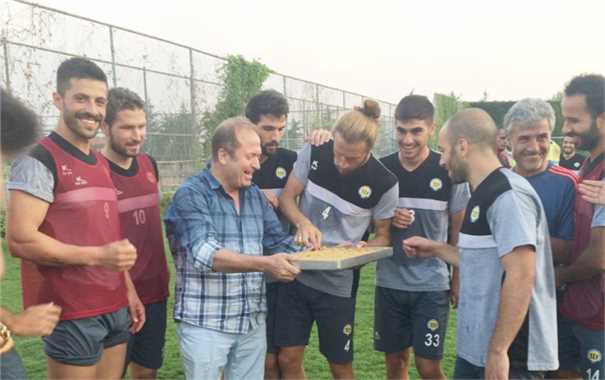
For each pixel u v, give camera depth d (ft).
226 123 9.07
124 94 10.14
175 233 9.04
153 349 10.72
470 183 8.13
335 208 10.87
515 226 7.24
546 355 7.68
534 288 7.62
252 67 53.72
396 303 11.51
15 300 19.10
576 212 9.12
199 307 8.75
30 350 15.15
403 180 11.36
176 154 45.11
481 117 7.97
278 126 11.77
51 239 7.71
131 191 10.34
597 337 8.88
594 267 8.43
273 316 11.17
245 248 9.11
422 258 11.08
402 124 10.92
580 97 8.61
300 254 9.23
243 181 8.98
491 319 7.64
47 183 7.79
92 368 8.47
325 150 10.85
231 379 9.43
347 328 10.85
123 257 7.70
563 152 18.97
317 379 13.28
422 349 11.14
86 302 8.22
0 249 6.32
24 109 7.29
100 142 22.57
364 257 9.16
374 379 13.19
